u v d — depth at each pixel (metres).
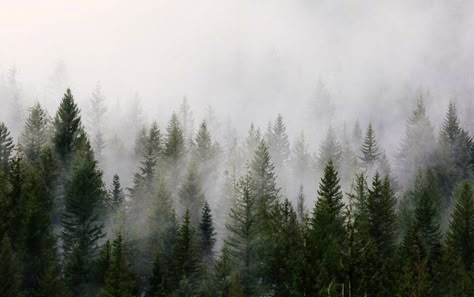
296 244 36.84
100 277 37.28
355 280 26.12
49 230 40.62
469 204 47.03
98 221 47.88
